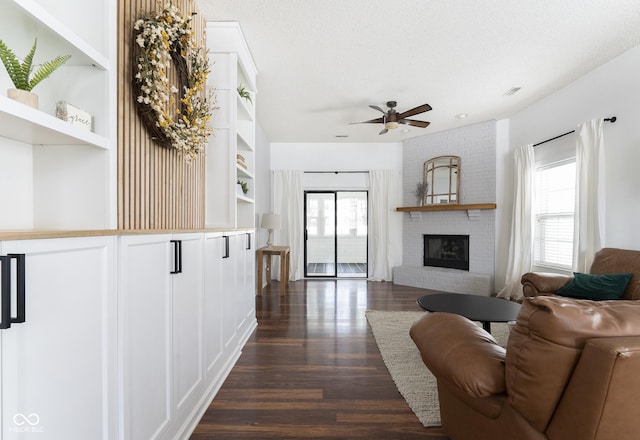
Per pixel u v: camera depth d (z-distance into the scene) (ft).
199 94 6.76
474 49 9.27
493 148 15.61
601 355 2.34
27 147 3.69
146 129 4.85
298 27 8.26
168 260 4.54
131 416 3.65
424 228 18.31
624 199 9.33
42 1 3.59
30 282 2.40
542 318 2.71
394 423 5.38
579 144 10.48
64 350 2.73
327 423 5.36
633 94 9.14
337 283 18.28
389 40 8.80
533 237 13.32
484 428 3.78
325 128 16.96
